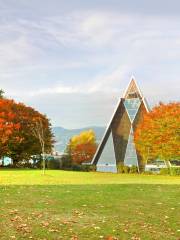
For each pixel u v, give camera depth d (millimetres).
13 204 20859
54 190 26500
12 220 17078
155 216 19250
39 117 70688
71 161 82375
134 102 80750
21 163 74938
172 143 61281
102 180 39406
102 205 21500
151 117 63531
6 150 67500
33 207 20219
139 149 66188
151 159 68812
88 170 77312
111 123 81375
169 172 61719
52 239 14609
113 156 80812
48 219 17562
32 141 70250
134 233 15953
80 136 112812
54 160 77500
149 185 30828
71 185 30125
